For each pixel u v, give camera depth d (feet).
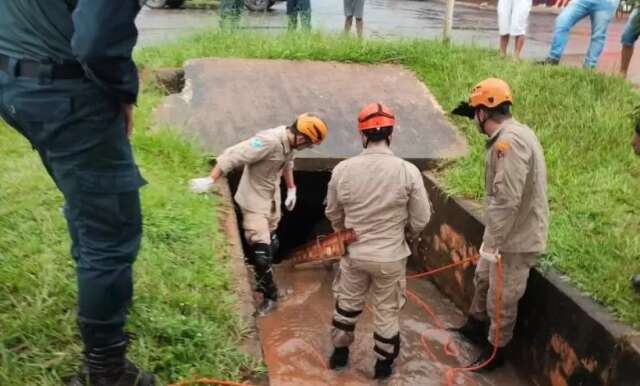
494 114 13.56
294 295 18.54
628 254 14.58
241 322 11.73
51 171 8.22
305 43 27.55
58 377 9.35
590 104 22.50
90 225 8.09
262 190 16.98
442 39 30.50
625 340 11.69
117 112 7.82
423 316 17.76
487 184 14.05
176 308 11.62
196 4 52.60
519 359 15.15
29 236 12.87
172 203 15.81
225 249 14.49
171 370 10.08
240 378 10.41
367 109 14.08
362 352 16.02
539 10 63.05
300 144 16.57
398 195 13.79
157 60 26.03
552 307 13.82
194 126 21.07
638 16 17.81
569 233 15.66
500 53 28.71
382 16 51.65
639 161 19.03
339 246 14.25
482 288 15.29
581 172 18.69
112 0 6.78
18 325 10.11
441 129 22.24
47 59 7.41
